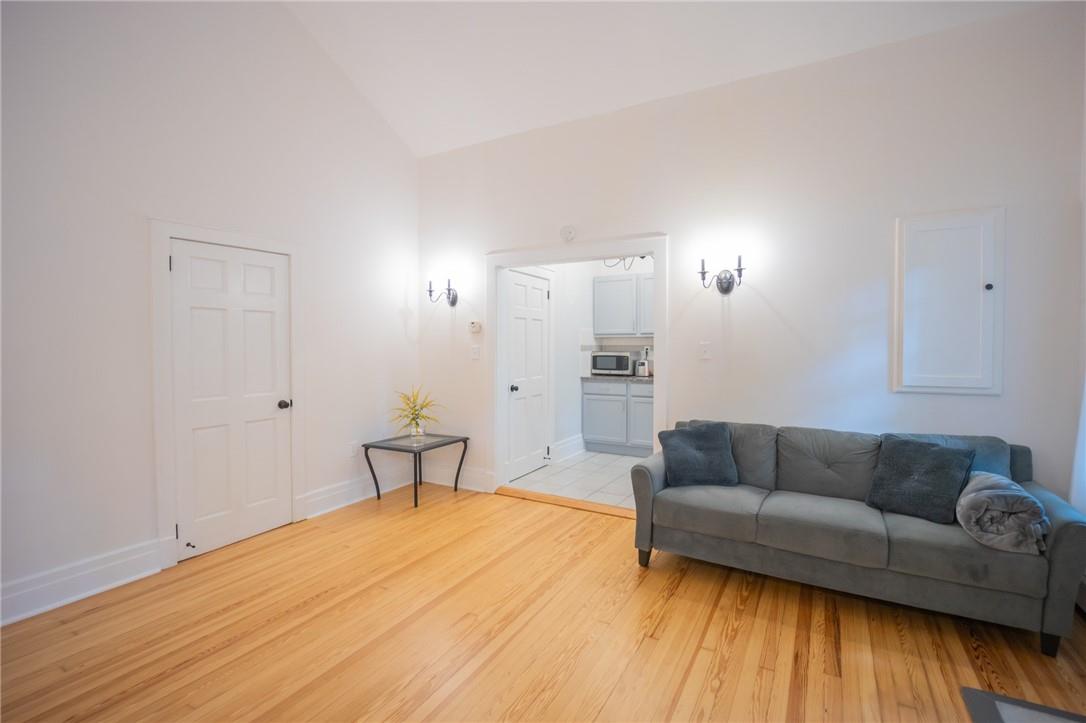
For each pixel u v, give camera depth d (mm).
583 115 3908
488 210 4371
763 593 2605
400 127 4426
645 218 3711
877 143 2994
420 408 4410
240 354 3328
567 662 2039
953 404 2842
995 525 2080
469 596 2578
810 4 2838
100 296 2664
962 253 2789
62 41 2516
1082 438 2396
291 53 3613
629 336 6223
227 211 3234
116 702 1809
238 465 3314
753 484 2990
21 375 2398
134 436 2799
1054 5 2588
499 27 3375
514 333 4656
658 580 2752
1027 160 2654
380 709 1776
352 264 4102
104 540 2676
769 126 3289
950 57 2811
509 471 4594
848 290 3082
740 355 3402
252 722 1716
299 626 2305
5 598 2340
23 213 2396
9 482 2365
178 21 2982
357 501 4145
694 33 3135
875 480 2625
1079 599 2332
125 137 2754
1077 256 2568
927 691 1851
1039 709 1748
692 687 1887
